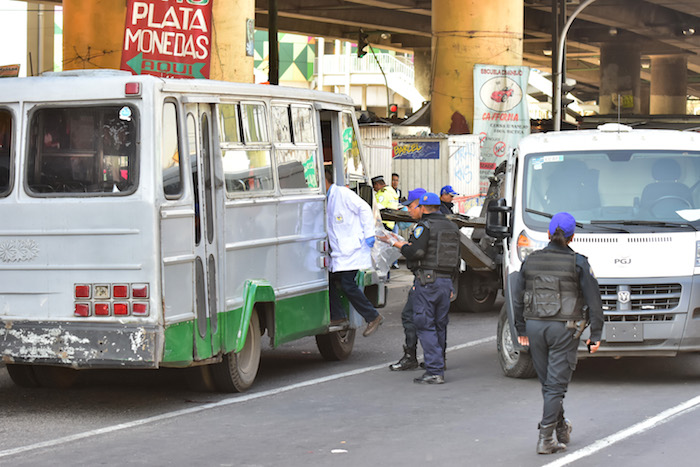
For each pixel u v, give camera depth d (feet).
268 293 59.62
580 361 69.51
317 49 434.30
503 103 163.63
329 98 69.46
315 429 49.14
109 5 115.85
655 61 437.58
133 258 50.49
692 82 556.92
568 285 44.55
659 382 61.67
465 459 43.32
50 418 51.90
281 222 61.98
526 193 63.21
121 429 49.26
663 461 42.88
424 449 45.06
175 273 51.72
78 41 116.78
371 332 68.33
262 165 60.29
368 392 58.95
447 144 157.17
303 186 65.10
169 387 60.54
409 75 428.15
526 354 61.82
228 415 52.47
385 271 71.41
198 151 54.19
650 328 59.00
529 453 44.29
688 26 328.90
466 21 164.45
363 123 146.10
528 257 45.62
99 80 51.47
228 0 106.22
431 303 61.67
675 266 59.36
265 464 42.52
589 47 377.71
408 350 66.54
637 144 64.13
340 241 67.41
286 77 432.25
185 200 52.65
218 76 106.32
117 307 50.72
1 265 52.34
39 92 52.21
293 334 63.21
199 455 44.04
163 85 51.47
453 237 62.13
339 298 69.21
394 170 159.12
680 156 63.46
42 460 43.24
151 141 50.67
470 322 90.38
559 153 64.08
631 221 60.59
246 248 57.98
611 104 366.43
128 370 66.23
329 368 67.82
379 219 72.95
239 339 57.06
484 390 59.47
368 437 47.44
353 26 329.11
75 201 51.26
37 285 51.85
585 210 61.98
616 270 59.11
